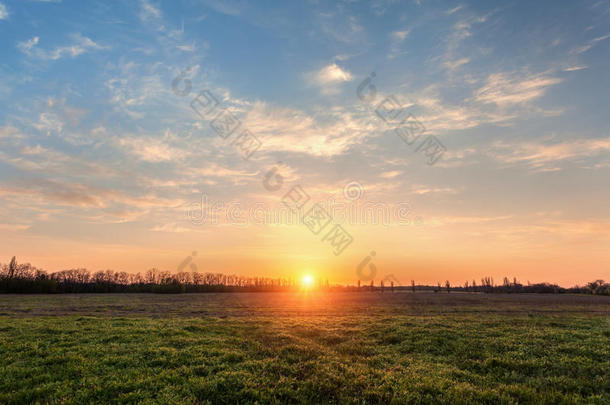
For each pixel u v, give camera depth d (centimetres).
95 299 6888
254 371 1286
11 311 3834
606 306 5141
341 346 1856
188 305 5222
